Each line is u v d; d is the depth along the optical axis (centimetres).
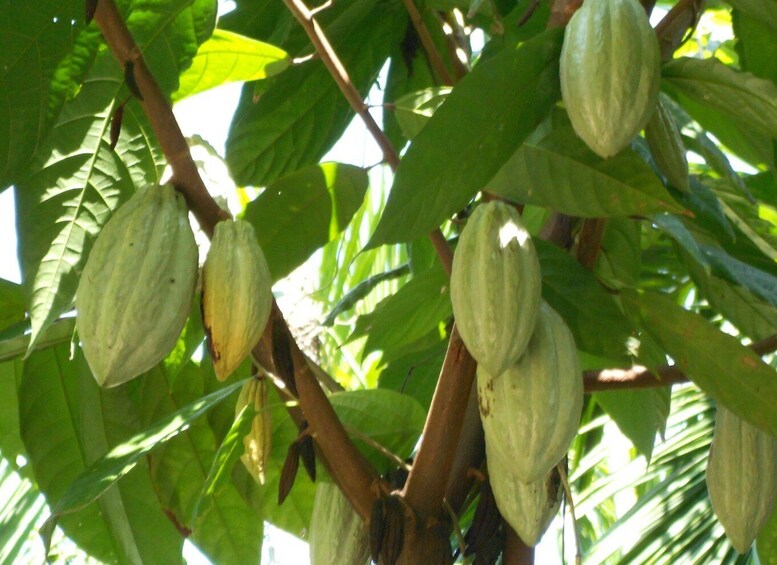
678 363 159
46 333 177
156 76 169
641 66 144
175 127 152
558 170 154
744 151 216
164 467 185
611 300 168
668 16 159
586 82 143
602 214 154
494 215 148
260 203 178
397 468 173
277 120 203
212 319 147
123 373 145
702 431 234
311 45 197
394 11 202
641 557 222
